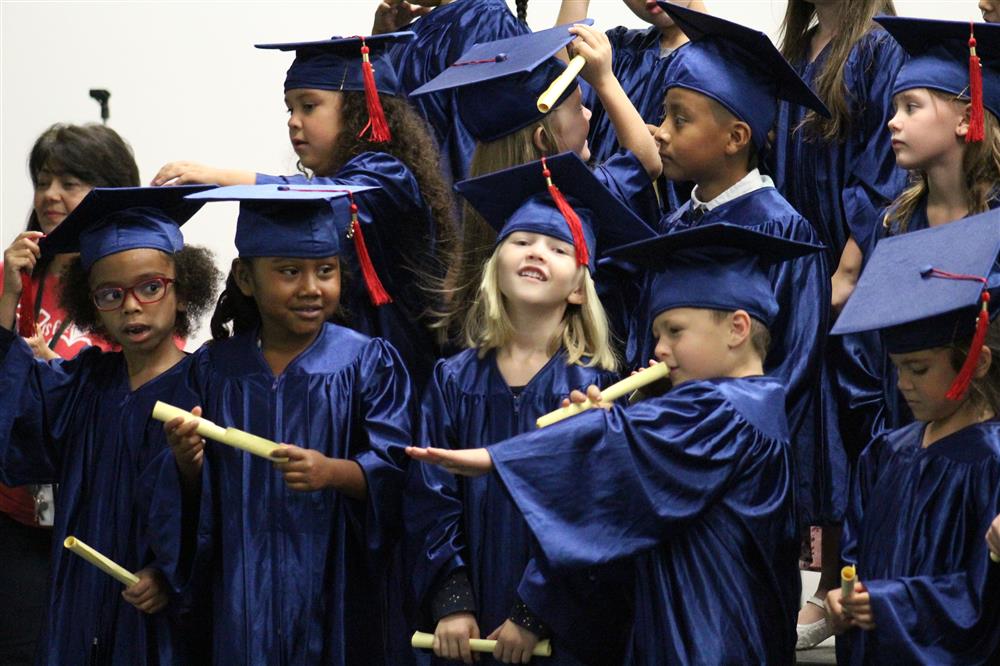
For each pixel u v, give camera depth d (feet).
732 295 19.67
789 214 22.74
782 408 19.56
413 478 20.45
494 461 18.28
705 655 18.60
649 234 21.02
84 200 21.36
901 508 18.72
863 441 23.97
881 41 24.84
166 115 35.01
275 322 21.36
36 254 22.07
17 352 21.98
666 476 18.62
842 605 18.22
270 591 20.51
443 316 23.35
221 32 35.06
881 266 19.58
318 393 21.07
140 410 21.65
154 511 20.67
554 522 18.28
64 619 21.48
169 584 20.65
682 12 22.82
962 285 18.33
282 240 21.03
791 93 23.16
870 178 24.40
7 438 21.81
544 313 20.58
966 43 21.72
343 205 22.08
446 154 27.09
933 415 18.69
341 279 22.17
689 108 22.76
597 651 19.80
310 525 20.71
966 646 17.93
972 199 21.65
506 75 22.44
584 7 28.30
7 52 35.19
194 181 22.91
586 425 18.56
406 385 21.54
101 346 25.30
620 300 23.21
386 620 22.12
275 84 34.96
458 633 19.76
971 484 18.26
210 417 21.21
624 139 23.39
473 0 28.19
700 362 19.67
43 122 35.01
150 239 21.63
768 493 19.19
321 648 20.51
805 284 22.57
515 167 20.63
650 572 19.15
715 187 23.21
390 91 24.82
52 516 24.18
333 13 35.04
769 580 19.11
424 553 20.12
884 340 19.21
